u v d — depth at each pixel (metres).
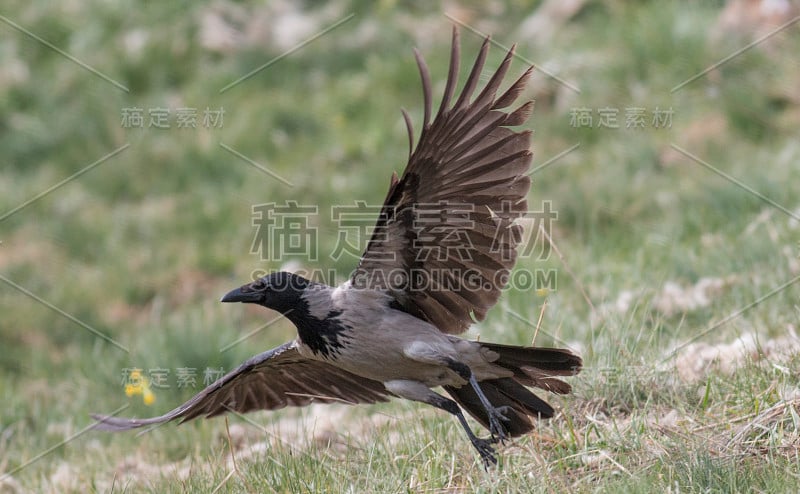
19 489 9.47
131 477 8.96
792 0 17.34
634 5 18.48
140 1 20.34
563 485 6.93
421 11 19.70
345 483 7.52
